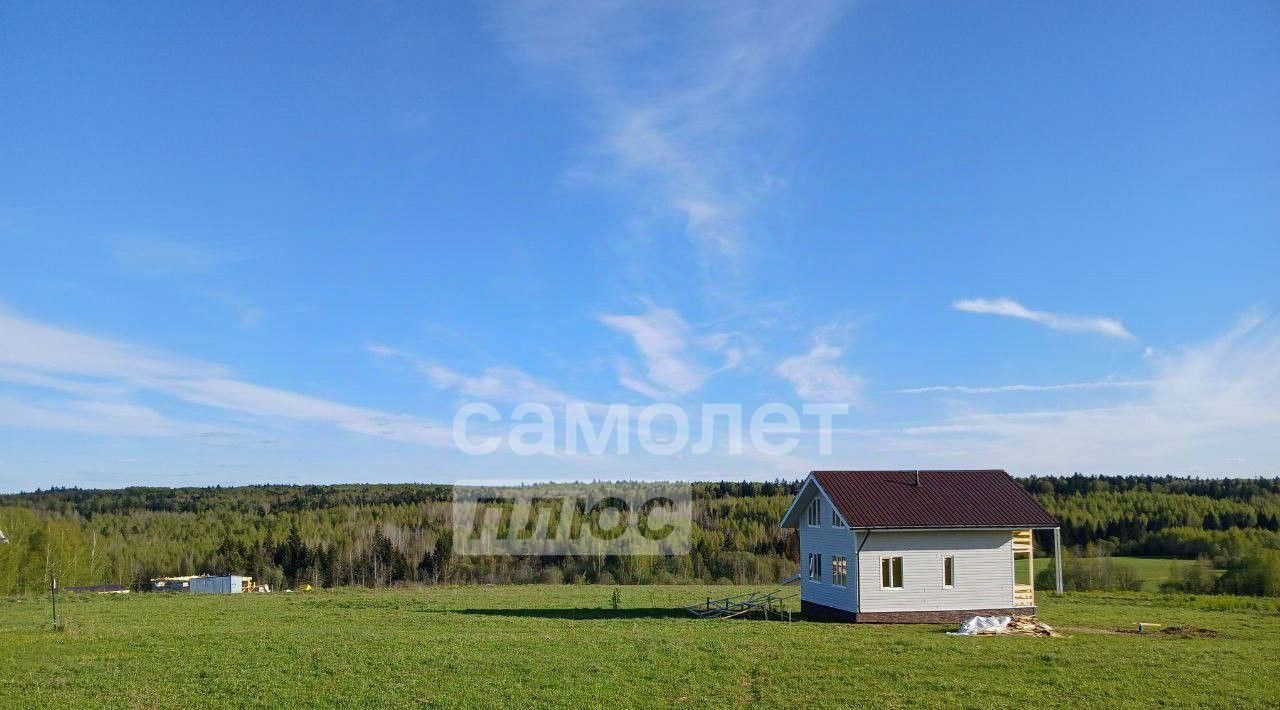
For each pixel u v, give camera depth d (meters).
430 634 29.72
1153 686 20.89
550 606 41.59
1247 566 53.12
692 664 23.62
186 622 34.47
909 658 24.36
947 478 35.88
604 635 29.20
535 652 25.47
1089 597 45.28
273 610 40.03
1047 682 21.33
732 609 36.66
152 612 39.03
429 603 43.59
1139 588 55.38
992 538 33.31
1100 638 28.80
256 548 88.56
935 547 33.00
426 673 22.62
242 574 84.19
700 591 52.19
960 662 23.75
